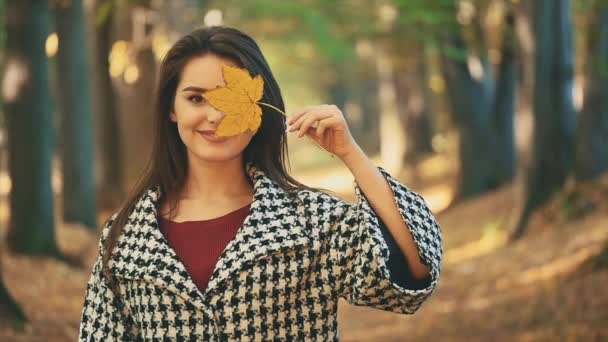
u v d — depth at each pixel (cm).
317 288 274
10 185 1399
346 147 272
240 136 278
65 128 1734
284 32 2303
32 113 1405
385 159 3503
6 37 1401
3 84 1419
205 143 278
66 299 1221
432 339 1037
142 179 293
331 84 5172
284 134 293
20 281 1226
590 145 1474
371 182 271
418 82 3158
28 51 1394
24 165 1395
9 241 1393
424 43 2062
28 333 952
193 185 292
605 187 1450
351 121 5244
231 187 290
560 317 977
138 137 2138
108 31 2102
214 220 283
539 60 1542
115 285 285
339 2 2022
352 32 2019
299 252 272
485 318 1080
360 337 1128
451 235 1834
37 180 1397
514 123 2191
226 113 261
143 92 2109
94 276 288
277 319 272
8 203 1403
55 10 1733
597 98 1464
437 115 3244
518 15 1567
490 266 1413
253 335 271
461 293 1280
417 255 269
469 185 2178
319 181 3525
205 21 2045
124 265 279
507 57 2120
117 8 1969
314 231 274
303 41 2317
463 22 2006
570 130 1538
